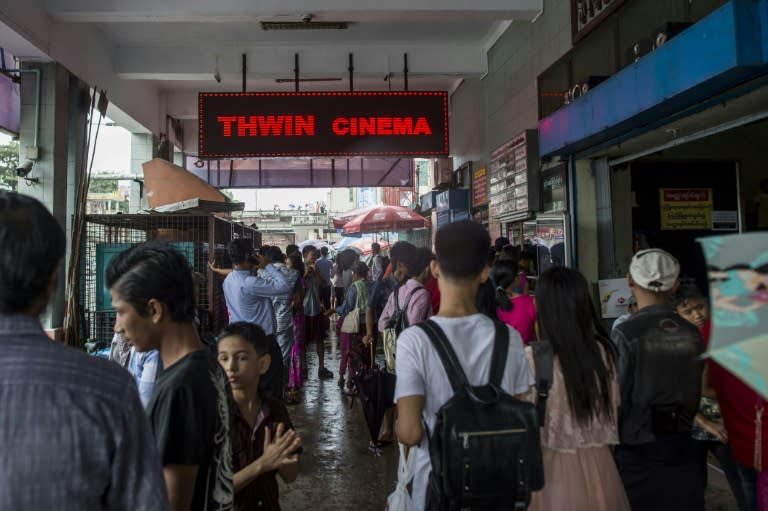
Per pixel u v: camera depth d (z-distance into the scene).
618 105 4.38
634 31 4.59
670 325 2.12
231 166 13.30
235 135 7.66
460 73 8.88
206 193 7.33
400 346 1.72
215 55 8.76
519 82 7.33
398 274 4.71
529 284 6.36
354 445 4.69
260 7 6.51
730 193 5.79
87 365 1.03
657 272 2.16
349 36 8.54
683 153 5.61
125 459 1.02
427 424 1.68
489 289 3.35
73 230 6.23
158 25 8.00
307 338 7.50
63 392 0.97
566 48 5.89
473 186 9.70
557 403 1.92
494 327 1.75
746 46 3.07
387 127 7.77
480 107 9.30
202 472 1.42
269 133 7.68
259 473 1.84
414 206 17.58
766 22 3.04
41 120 6.58
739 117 3.95
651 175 5.75
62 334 6.02
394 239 24.48
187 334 1.52
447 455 1.51
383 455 4.43
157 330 1.49
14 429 0.94
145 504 1.02
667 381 2.05
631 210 5.63
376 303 5.36
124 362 2.55
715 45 3.25
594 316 2.03
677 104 3.87
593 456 1.92
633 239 5.62
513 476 1.50
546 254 6.15
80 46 7.33
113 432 1.00
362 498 3.68
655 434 2.06
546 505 1.87
